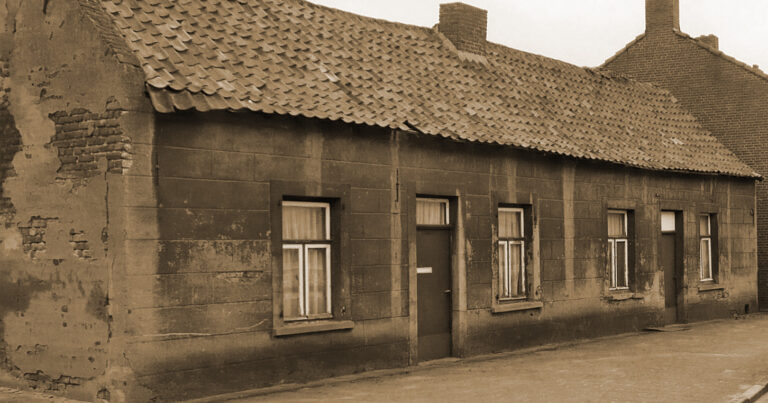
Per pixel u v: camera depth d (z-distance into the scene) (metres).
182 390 11.21
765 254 27.62
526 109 18.58
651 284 21.88
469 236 16.03
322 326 13.00
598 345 18.27
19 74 11.94
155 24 12.25
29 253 11.72
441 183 15.41
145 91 10.93
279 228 12.50
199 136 11.49
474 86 17.81
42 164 11.62
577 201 19.11
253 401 11.26
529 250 17.77
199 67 11.95
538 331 17.84
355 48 15.88
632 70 29.31
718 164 24.11
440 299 15.72
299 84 13.33
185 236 11.29
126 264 10.70
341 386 12.53
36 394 11.45
